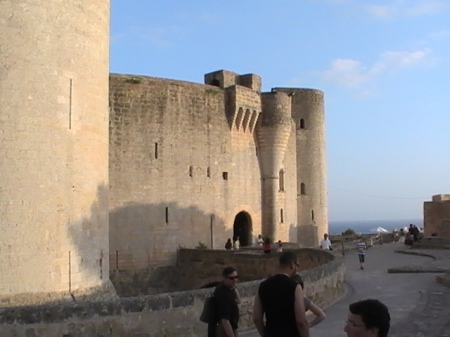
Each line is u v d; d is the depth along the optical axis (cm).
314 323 873
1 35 1939
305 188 5312
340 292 2105
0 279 1898
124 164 3734
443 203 4891
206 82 4694
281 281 807
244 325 1513
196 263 3872
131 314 1341
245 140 4619
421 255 3716
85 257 2139
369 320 529
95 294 2142
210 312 1002
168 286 3869
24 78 1967
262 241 4575
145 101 3859
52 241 2008
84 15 2172
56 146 2034
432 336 1347
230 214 4419
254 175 4700
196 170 4147
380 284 2342
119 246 3678
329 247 3884
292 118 5297
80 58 2145
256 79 4803
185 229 4041
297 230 5222
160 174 3909
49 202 2008
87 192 2162
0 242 1905
